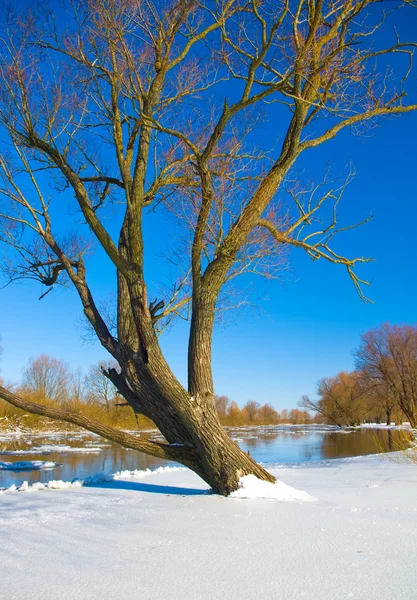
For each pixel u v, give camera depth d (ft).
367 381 165.27
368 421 225.56
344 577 10.74
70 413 21.93
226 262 21.76
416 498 20.74
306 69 22.17
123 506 19.31
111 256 22.09
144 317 21.33
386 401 167.84
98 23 22.47
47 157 25.35
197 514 17.33
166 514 17.46
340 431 158.92
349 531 14.65
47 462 54.34
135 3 22.50
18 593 10.07
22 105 23.82
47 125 24.41
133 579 10.81
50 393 173.37
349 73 22.93
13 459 59.98
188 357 21.74
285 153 22.63
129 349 23.00
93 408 143.13
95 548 13.20
